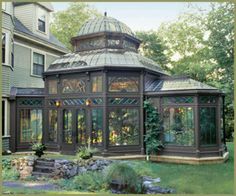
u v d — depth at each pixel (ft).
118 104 36.65
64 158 34.40
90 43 42.45
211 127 35.60
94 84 37.42
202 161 34.04
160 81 39.52
